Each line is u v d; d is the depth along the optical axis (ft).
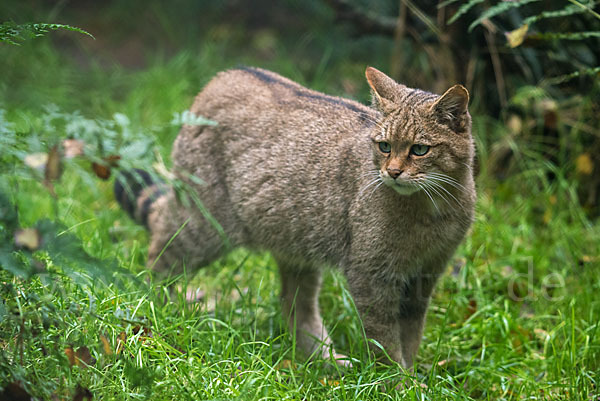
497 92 34.78
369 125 21.90
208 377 18.02
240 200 23.54
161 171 19.47
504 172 33.32
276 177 22.75
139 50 50.57
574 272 26.84
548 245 28.89
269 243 23.68
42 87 38.73
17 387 14.71
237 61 46.01
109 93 41.45
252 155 23.21
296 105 23.41
